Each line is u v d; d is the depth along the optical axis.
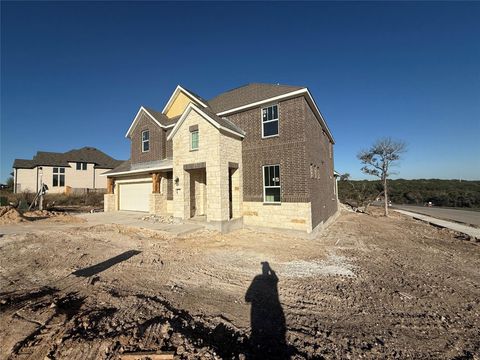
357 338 3.78
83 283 5.78
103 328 3.88
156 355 3.20
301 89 11.37
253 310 4.61
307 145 11.93
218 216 11.94
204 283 5.88
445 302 5.04
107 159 46.91
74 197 30.83
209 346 3.46
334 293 5.38
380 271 6.86
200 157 12.79
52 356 3.21
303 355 3.38
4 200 22.52
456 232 13.21
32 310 4.38
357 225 16.16
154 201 16.41
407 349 3.54
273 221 12.27
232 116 14.32
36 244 9.39
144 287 5.61
